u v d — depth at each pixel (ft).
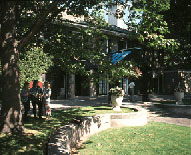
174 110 48.47
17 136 17.67
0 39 19.11
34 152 14.20
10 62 18.90
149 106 52.39
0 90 46.60
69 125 22.26
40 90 28.12
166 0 24.04
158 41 23.47
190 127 31.48
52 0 19.06
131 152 18.97
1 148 14.69
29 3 21.16
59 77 64.49
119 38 77.97
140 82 88.02
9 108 18.74
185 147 20.74
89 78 22.49
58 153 13.23
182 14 63.46
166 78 102.58
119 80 22.49
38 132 19.65
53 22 27.35
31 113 33.96
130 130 28.30
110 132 27.17
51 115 30.58
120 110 37.35
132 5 25.59
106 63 21.98
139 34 24.08
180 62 83.66
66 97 65.57
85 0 24.26
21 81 52.75
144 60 58.59
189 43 67.36
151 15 23.85
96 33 25.73
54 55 27.58
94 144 21.56
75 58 26.48
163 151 19.35
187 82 100.53
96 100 62.03
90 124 26.14
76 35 26.76
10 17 19.11
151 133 26.66
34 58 54.85
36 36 27.37
